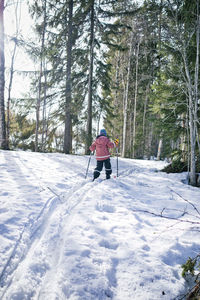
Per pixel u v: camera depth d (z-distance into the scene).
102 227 2.52
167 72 6.81
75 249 1.96
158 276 1.68
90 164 8.10
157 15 7.13
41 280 1.60
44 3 11.70
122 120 20.50
